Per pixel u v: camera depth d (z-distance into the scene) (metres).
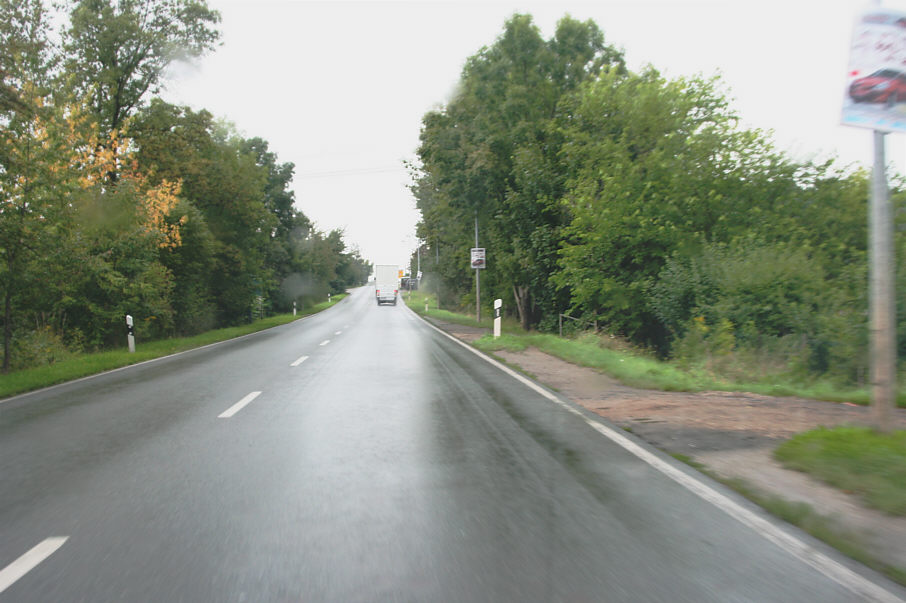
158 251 28.69
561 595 3.04
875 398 5.78
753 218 18.08
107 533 3.89
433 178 33.03
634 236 18.94
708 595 3.03
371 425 7.12
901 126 5.55
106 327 26.17
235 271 42.88
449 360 14.43
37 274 14.55
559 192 23.59
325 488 4.78
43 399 9.70
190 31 28.64
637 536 3.79
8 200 13.59
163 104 28.52
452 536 3.80
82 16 25.83
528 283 26.70
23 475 5.25
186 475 5.17
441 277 55.84
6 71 13.63
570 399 8.98
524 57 26.31
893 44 5.49
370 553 3.55
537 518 4.11
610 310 20.25
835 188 18.52
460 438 6.45
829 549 3.60
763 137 18.92
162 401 9.06
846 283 13.29
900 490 4.38
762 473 5.12
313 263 82.19
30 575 3.30
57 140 14.03
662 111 20.25
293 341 21.58
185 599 3.02
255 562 3.44
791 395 9.07
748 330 13.79
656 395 9.19
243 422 7.34
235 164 40.53
